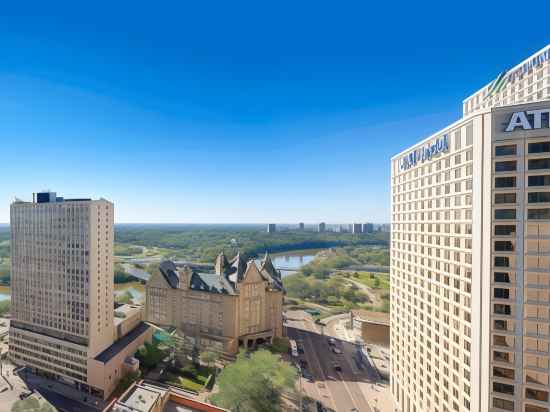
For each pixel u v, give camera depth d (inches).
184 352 5098.4
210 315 5561.0
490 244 2326.5
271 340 5792.3
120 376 4407.0
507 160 2293.3
